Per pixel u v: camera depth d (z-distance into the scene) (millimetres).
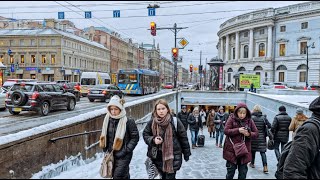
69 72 54625
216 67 33750
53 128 6500
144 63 119062
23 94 14719
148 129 4195
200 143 12797
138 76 34562
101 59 75500
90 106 20641
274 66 64125
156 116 4141
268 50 64938
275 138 8141
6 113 16250
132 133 4320
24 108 14672
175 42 22359
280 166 3508
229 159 5188
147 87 38031
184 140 4207
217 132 13188
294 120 7727
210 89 34094
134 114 12398
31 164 5879
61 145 6754
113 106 4246
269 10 64500
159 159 4137
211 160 8969
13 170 5480
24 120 13438
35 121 13172
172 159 4012
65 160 6836
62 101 16875
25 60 41719
